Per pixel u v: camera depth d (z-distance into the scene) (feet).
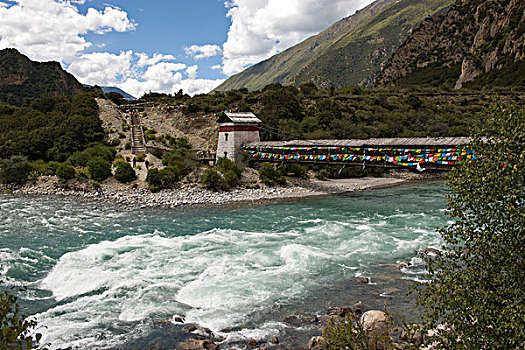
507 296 25.27
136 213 111.04
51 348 40.86
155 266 64.85
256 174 166.91
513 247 25.38
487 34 533.96
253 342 41.63
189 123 245.04
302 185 168.04
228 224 97.40
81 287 56.49
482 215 27.09
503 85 396.78
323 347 37.73
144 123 245.86
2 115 233.35
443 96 364.17
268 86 330.95
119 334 43.78
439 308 27.84
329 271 63.31
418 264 66.44
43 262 68.03
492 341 24.36
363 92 366.63
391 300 52.08
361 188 168.35
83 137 189.37
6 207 116.67
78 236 85.40
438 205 124.77
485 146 27.63
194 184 147.74
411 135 242.58
